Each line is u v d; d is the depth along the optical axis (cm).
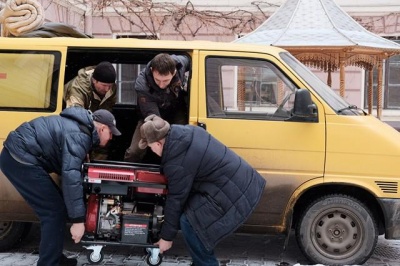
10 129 529
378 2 1410
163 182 454
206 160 417
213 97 526
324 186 529
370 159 511
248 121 517
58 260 457
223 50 531
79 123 436
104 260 540
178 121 533
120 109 640
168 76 478
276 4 1446
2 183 530
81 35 658
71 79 574
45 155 437
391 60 1401
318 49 939
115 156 613
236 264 540
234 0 1464
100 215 467
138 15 1484
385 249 610
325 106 516
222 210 422
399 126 1302
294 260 557
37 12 643
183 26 1480
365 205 522
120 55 568
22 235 566
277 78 527
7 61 539
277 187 514
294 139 513
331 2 1056
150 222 470
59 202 447
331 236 525
